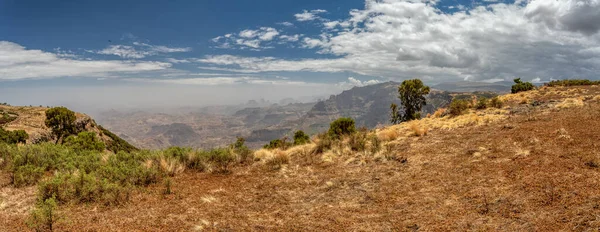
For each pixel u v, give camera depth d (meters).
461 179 7.61
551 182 6.35
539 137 10.00
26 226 6.36
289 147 17.08
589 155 7.47
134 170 9.68
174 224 6.43
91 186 8.05
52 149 12.93
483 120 15.64
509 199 5.99
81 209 7.38
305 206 7.25
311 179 9.41
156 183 9.56
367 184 8.37
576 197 5.50
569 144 8.70
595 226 4.47
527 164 7.73
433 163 9.32
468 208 5.98
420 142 12.51
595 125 10.42
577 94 21.69
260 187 8.98
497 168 7.88
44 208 6.32
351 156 11.70
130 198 8.16
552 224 4.82
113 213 7.11
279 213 6.91
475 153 9.36
